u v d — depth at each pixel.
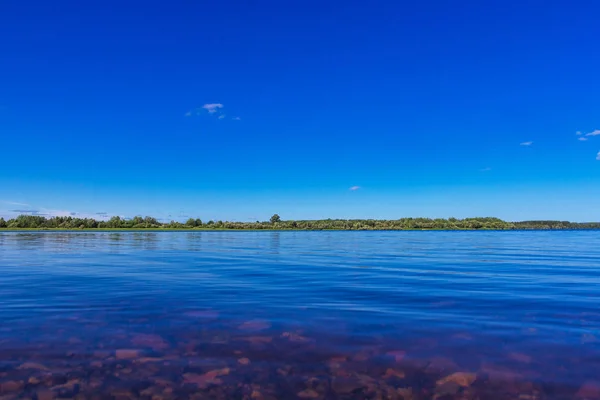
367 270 18.52
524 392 4.97
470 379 5.36
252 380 5.34
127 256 26.95
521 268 19.39
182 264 21.45
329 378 5.42
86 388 5.05
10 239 57.50
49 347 6.54
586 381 5.26
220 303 10.31
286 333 7.45
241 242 53.41
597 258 25.73
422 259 25.27
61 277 15.59
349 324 8.12
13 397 4.77
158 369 5.67
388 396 4.91
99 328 7.73
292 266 20.58
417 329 7.74
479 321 8.38
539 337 7.20
